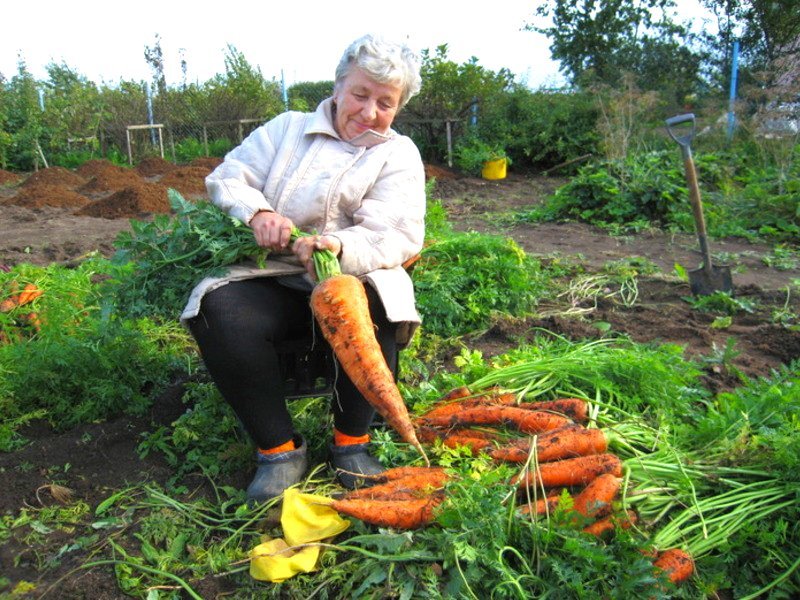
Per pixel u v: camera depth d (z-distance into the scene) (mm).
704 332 4320
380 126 2668
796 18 15969
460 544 1972
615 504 2207
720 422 2648
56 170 13055
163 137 18984
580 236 7969
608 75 17453
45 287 4352
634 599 1898
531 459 2396
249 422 2414
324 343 2682
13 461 2721
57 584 2088
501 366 3355
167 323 4125
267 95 18266
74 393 3205
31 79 17656
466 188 12016
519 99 14977
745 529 2215
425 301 4297
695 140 12578
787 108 9562
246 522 2346
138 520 2359
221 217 2568
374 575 2029
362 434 2576
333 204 2609
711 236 7766
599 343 3852
